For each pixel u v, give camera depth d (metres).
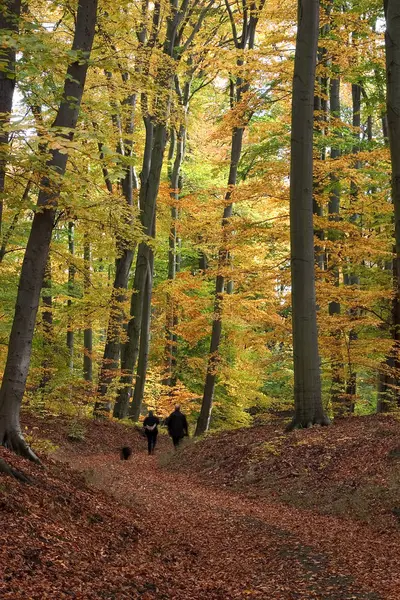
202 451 15.84
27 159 8.45
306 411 15.02
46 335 18.42
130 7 17.06
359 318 18.05
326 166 17.64
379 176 18.27
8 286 16.89
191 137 31.16
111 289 19.38
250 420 29.78
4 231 14.59
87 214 10.39
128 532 7.66
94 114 13.87
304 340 15.00
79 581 5.45
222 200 19.34
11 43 7.68
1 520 6.10
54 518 6.89
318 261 20.16
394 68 10.06
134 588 5.74
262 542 8.41
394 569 7.07
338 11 20.14
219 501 11.38
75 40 9.71
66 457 15.23
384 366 18.86
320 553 7.84
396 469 10.88
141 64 15.06
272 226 18.20
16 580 5.00
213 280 31.84
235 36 22.97
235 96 23.92
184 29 24.67
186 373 30.38
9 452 8.69
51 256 15.81
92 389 21.75
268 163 17.94
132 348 23.14
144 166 22.89
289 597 6.21
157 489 12.24
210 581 6.59
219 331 22.98
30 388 21.08
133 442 21.39
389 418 15.38
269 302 21.52
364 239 17.72
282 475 12.44
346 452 12.51
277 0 19.62
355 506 10.08
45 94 11.38
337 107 23.91
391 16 10.14
